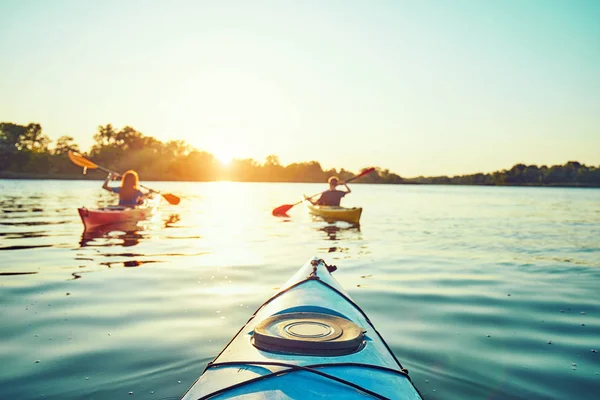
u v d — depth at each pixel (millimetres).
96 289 4934
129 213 10992
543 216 16125
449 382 2842
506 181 111250
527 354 3309
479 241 9141
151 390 2680
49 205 17250
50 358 3131
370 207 20094
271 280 5449
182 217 13438
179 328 3732
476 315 4223
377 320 4066
